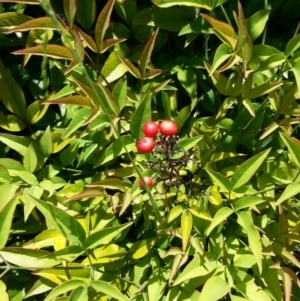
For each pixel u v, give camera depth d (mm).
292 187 180
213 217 198
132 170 203
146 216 209
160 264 215
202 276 200
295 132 239
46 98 213
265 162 213
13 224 223
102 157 200
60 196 210
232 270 196
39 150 212
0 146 233
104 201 210
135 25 218
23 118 216
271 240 202
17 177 206
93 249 200
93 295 200
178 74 216
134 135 199
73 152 216
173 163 194
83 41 208
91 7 206
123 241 222
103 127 207
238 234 208
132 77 226
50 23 176
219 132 218
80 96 183
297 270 229
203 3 188
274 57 184
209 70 193
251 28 187
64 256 190
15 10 219
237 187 193
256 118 216
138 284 205
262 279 197
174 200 210
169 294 198
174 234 199
